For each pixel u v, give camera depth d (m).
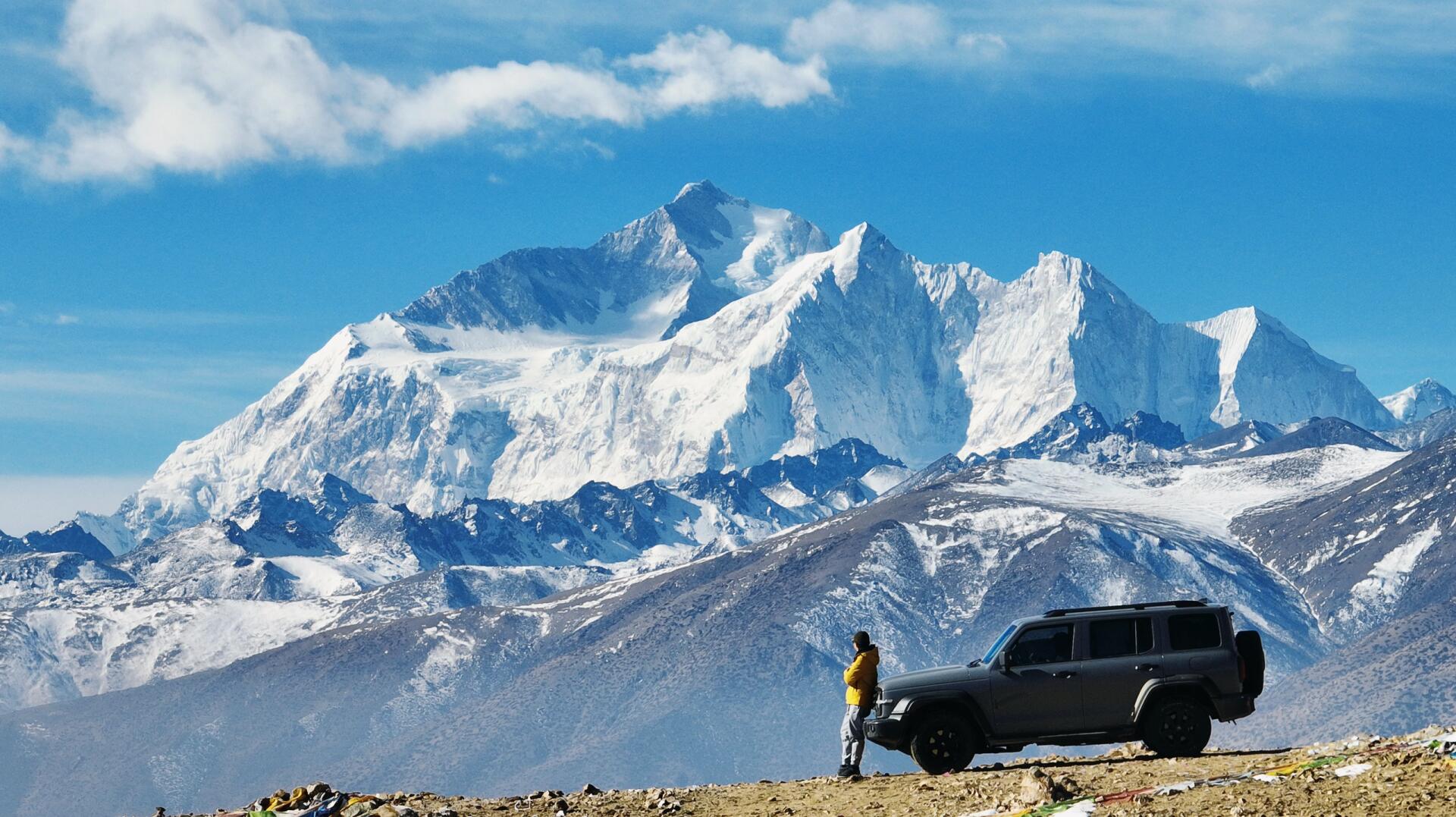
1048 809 55.53
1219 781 57.44
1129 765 64.19
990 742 67.62
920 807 59.19
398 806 64.19
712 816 61.72
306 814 63.97
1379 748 61.03
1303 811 51.56
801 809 61.62
